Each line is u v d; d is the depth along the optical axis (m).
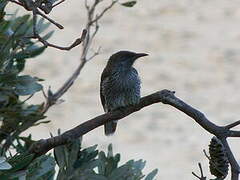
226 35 24.58
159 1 26.98
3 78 4.89
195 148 17.70
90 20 5.43
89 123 4.74
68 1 26.45
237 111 19.92
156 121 19.09
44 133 17.41
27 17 5.28
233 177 4.15
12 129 5.18
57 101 5.51
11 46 4.89
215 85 21.44
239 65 22.59
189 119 19.25
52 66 21.62
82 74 21.41
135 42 23.95
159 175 16.31
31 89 5.09
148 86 21.31
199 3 27.00
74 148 4.79
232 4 26.86
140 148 17.70
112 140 17.78
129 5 5.18
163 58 23.02
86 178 4.79
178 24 25.36
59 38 23.75
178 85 21.45
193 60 22.92
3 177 4.45
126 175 4.85
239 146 17.34
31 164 4.66
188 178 16.19
